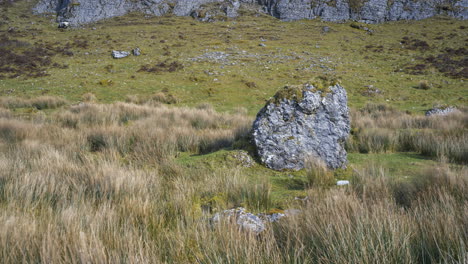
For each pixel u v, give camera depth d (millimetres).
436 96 25578
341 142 7875
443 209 3488
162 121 14352
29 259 2504
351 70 33625
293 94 7727
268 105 7867
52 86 26641
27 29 51312
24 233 2842
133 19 59438
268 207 4770
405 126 14203
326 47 43312
